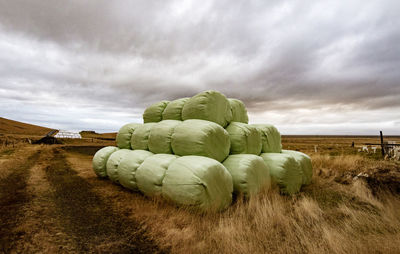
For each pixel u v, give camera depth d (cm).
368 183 460
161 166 384
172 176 342
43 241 248
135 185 457
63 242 246
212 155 389
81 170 803
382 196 399
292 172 468
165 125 473
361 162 730
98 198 430
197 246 231
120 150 594
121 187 526
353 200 413
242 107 607
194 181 307
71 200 416
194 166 325
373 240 240
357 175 540
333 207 374
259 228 270
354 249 219
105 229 283
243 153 450
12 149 1842
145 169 410
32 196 438
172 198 334
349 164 735
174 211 320
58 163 1005
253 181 388
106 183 573
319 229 270
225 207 342
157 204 351
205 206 308
